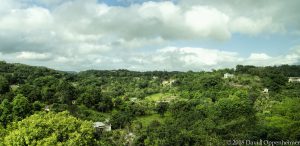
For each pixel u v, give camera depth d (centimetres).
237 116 10644
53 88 12369
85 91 13488
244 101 11819
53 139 3606
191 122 10012
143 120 12019
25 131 3669
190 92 16275
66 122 3972
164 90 18600
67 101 11581
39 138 3675
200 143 8206
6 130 4197
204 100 13812
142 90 19150
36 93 10712
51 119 3978
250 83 17400
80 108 11894
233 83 17600
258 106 12700
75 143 3697
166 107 12888
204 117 10838
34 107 8275
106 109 12781
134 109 12938
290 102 12450
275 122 10106
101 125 10100
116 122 10894
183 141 8044
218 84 16600
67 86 12712
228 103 11256
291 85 17088
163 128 8888
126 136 9569
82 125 4056
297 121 9925
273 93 15038
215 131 9306
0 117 6700
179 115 11088
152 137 8375
